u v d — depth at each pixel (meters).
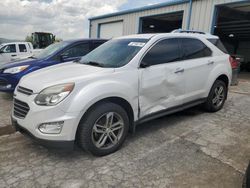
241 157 3.33
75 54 6.79
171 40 4.20
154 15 14.01
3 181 2.78
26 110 3.13
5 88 6.08
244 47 26.59
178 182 2.77
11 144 3.74
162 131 4.23
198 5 11.39
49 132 2.94
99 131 3.25
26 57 7.27
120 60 3.71
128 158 3.30
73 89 2.99
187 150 3.52
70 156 3.36
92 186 2.70
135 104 3.58
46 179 2.83
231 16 12.92
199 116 5.04
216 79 5.11
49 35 18.42
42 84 3.12
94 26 19.31
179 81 4.20
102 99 3.20
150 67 3.73
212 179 2.83
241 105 6.01
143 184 2.73
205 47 4.89
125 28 16.16
